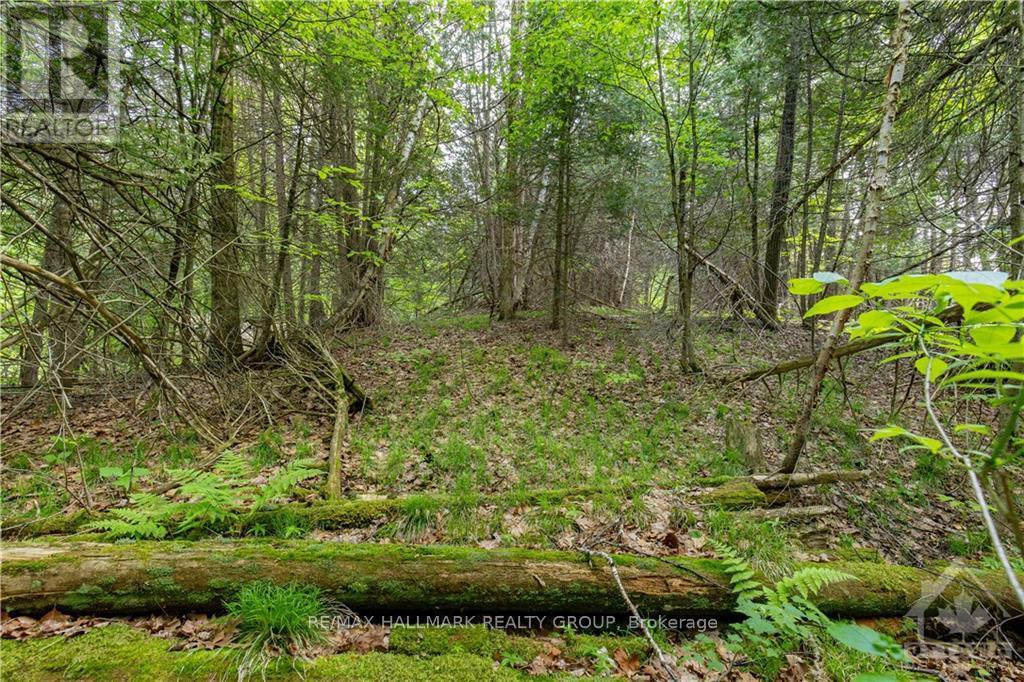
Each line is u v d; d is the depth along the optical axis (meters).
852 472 4.38
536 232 12.04
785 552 3.43
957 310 2.53
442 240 13.84
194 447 5.47
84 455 5.20
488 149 14.10
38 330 4.14
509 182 10.39
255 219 7.85
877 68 5.68
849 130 6.32
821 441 5.49
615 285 15.70
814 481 4.34
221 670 2.44
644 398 6.83
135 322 5.79
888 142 3.49
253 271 7.12
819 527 3.94
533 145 9.52
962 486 4.57
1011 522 0.77
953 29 4.50
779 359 7.44
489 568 3.01
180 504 3.38
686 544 3.53
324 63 7.25
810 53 6.09
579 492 4.19
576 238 10.73
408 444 5.64
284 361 7.45
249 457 5.16
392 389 7.37
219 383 6.17
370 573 2.95
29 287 4.46
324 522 3.75
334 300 11.34
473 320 12.24
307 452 5.45
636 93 8.77
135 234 5.32
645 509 3.92
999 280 0.67
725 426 5.76
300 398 6.98
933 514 4.24
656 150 9.68
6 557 2.87
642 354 8.58
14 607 2.74
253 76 6.79
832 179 6.79
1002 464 0.77
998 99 4.25
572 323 10.94
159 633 2.72
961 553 3.70
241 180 7.33
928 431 5.14
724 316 9.24
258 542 3.18
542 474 4.90
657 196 10.20
